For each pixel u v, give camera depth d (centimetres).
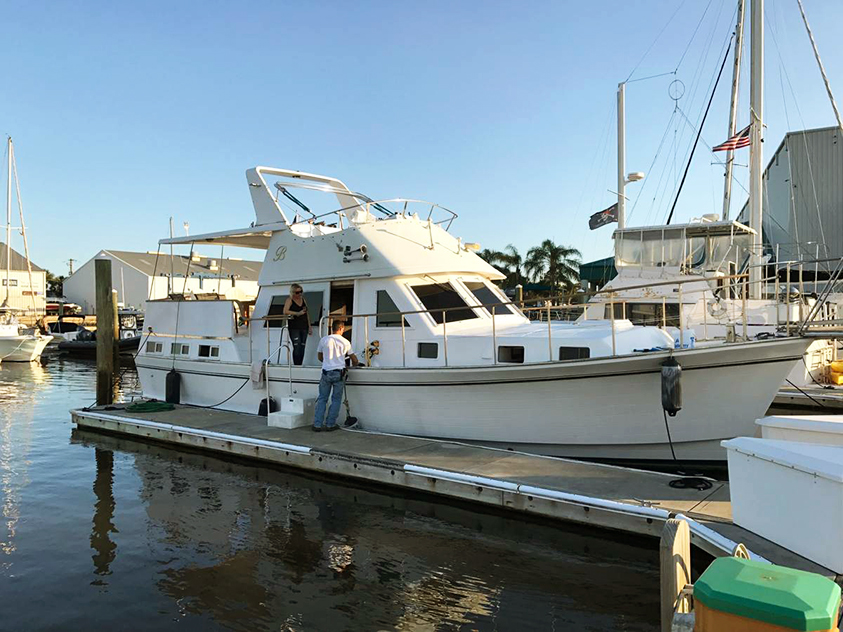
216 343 1067
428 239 931
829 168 2216
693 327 1270
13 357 2927
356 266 888
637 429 699
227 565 552
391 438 816
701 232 1424
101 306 1216
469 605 475
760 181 1585
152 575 534
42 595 499
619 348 717
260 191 1041
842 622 331
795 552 437
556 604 474
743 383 659
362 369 846
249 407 1014
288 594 496
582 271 2683
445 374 772
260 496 735
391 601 482
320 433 850
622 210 1992
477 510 646
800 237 2255
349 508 689
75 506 716
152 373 1190
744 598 242
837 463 414
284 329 959
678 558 323
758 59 1584
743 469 489
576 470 662
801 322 681
